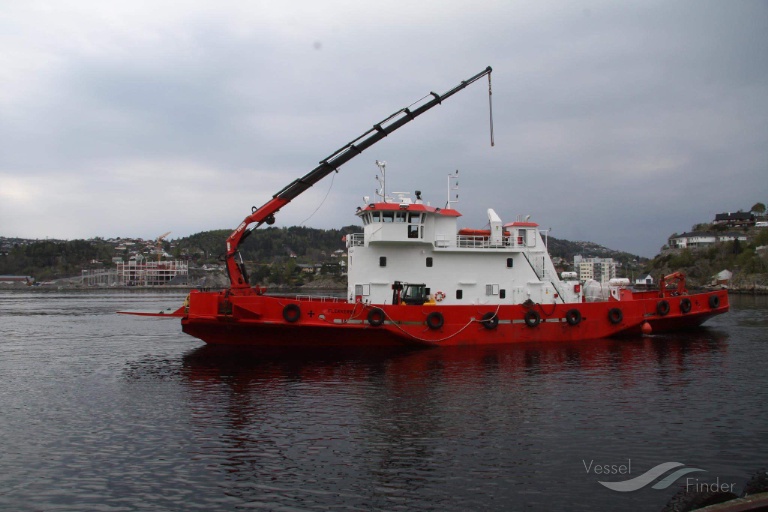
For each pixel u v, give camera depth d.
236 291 23.67
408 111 24.47
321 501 10.21
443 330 24.84
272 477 11.23
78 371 22.16
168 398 17.28
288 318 22.92
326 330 23.45
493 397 17.08
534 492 10.61
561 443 13.12
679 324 30.92
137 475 11.35
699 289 108.69
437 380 19.27
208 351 24.31
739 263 115.88
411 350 24.52
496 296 26.69
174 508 9.97
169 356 25.73
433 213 25.92
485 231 27.80
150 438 13.54
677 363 22.48
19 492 10.60
